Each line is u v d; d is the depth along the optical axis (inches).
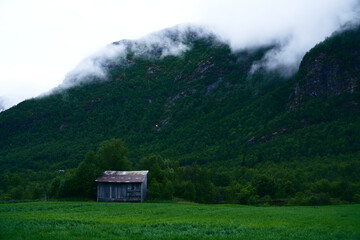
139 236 1120.8
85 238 1047.6
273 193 4534.9
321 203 3422.7
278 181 5098.4
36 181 6254.9
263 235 1200.8
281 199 4281.5
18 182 5418.3
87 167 2888.8
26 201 2642.7
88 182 2815.0
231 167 7785.4
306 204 3390.7
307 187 4852.4
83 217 1603.1
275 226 1427.2
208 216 1791.3
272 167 7165.4
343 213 2089.1
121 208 2101.4
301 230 1338.6
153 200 2839.6
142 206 2269.9
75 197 2815.0
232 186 4690.0
